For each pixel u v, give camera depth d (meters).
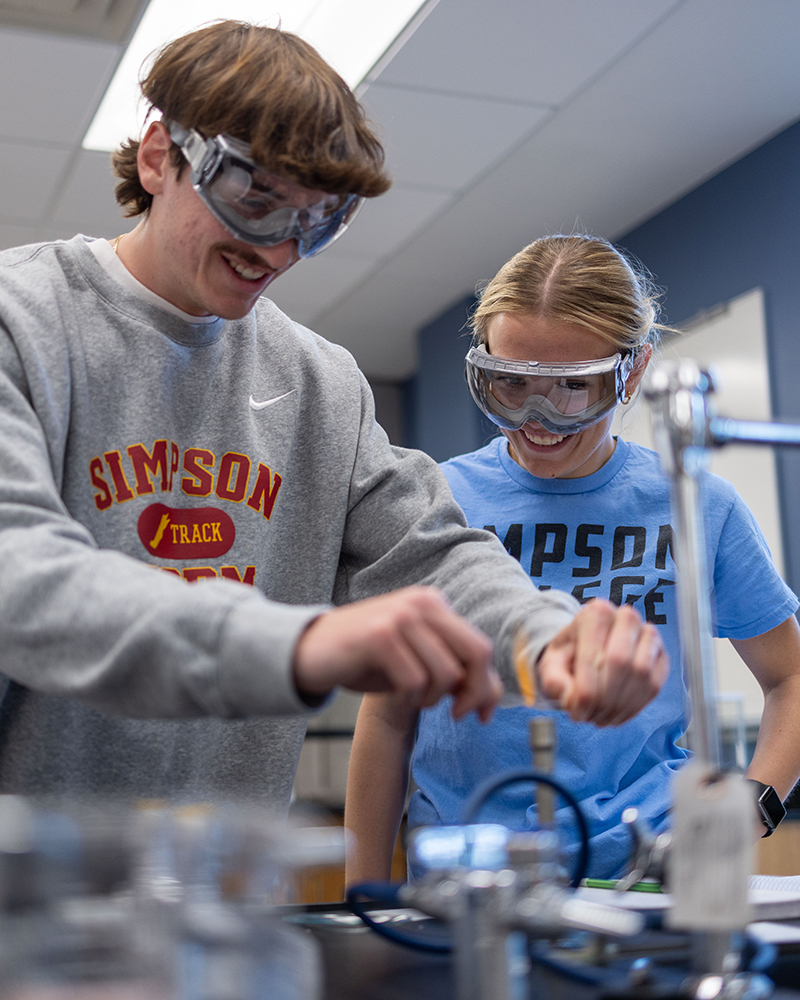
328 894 1.93
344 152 0.91
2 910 0.43
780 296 3.71
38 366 0.94
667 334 4.00
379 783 1.33
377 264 4.78
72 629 0.68
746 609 1.47
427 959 0.68
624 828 1.22
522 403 1.36
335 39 3.14
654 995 0.56
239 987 0.44
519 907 0.50
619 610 0.74
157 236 1.01
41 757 0.94
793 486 3.70
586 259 1.42
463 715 0.66
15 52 3.10
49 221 4.24
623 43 3.13
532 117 3.54
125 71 3.21
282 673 0.61
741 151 3.85
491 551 0.98
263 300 1.20
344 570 1.17
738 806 0.55
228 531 1.06
